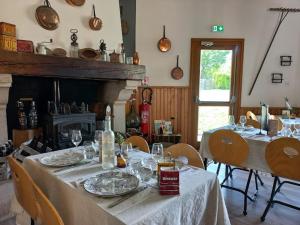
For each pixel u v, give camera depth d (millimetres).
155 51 4348
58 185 1267
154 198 1068
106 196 1059
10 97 2764
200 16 4316
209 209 1309
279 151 1980
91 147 1821
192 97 4492
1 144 2418
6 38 2244
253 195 2611
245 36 4359
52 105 2908
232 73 4480
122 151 1626
